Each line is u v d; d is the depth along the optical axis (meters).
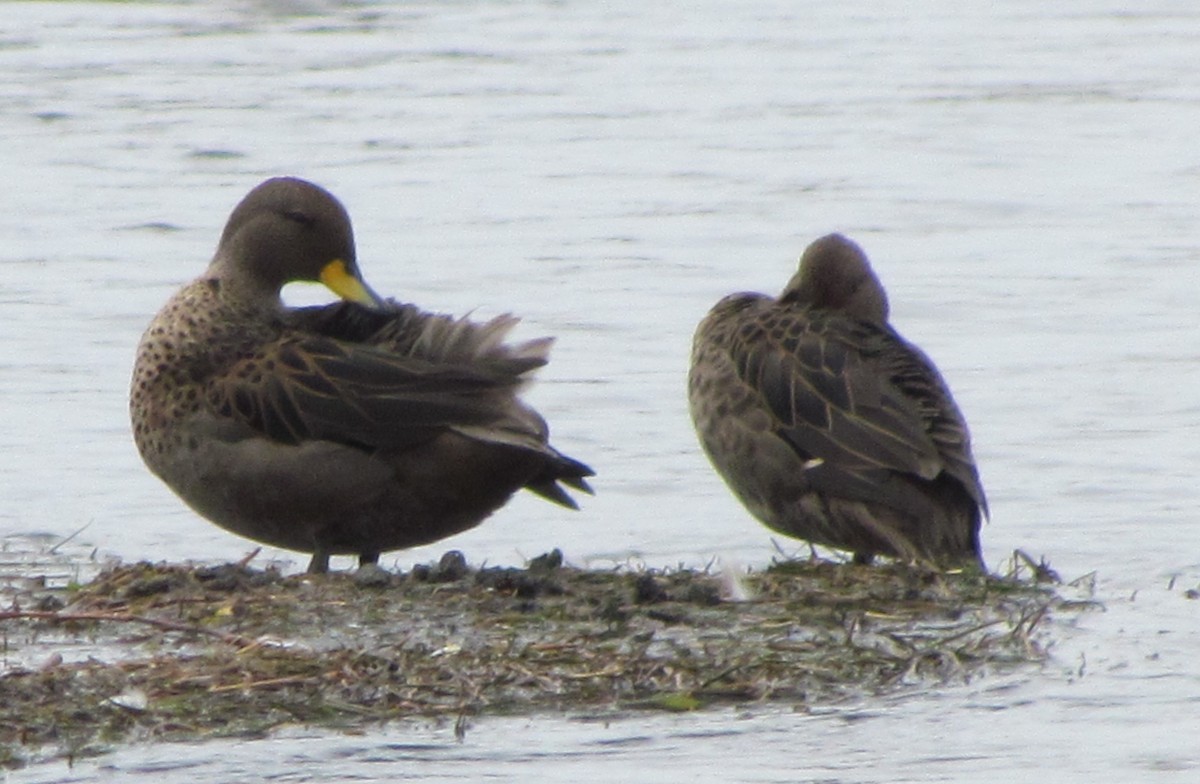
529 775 9.83
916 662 11.47
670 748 10.20
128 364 19.92
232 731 10.27
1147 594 13.12
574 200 28.98
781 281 23.98
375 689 10.79
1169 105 37.72
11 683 10.63
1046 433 17.78
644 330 21.42
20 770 9.77
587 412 18.41
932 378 13.79
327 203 13.55
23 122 34.81
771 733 10.44
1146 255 25.34
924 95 38.88
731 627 11.98
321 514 12.84
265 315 13.40
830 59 42.97
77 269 24.27
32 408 18.38
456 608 12.13
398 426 12.59
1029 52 44.09
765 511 13.98
